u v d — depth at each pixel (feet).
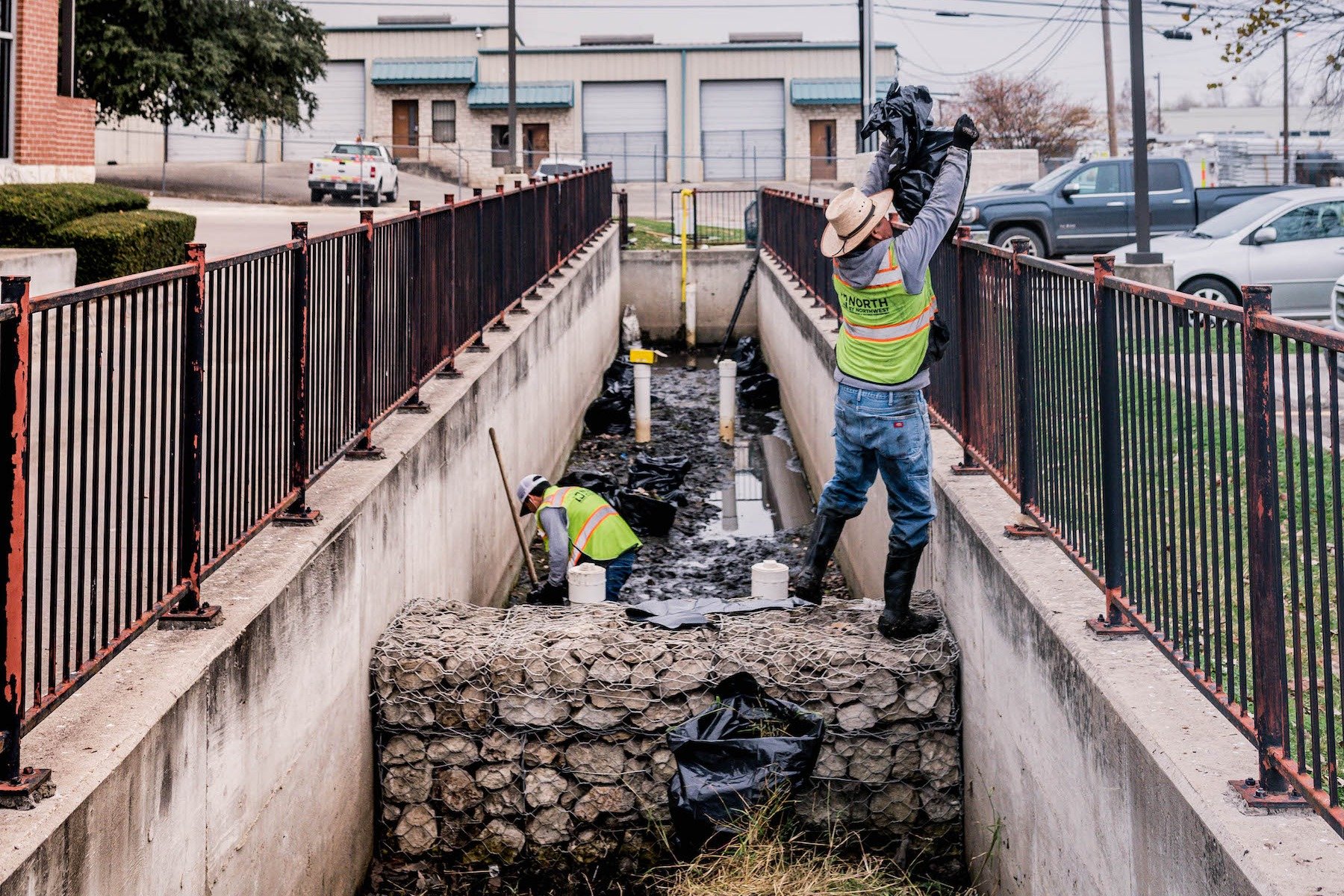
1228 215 55.77
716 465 49.67
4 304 10.28
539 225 46.42
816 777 19.56
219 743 13.62
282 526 17.78
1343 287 41.19
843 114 182.60
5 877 9.05
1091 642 13.73
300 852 16.48
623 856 19.69
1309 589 9.62
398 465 21.79
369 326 22.02
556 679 19.66
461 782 19.94
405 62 177.58
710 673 19.56
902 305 17.71
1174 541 12.58
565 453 48.16
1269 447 10.34
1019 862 16.06
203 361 14.48
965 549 19.25
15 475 10.31
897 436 18.39
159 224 42.60
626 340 76.54
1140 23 51.88
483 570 30.35
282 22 126.31
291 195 130.41
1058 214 70.33
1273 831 9.72
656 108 182.91
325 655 17.53
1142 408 13.32
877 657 19.48
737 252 79.71
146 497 15.16
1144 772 11.53
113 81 113.29
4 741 10.18
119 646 12.53
